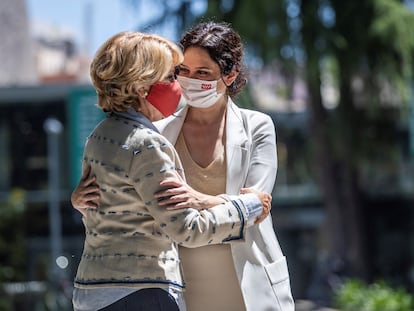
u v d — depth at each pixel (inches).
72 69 2038.6
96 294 134.0
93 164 138.8
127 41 138.2
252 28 885.8
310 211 1492.4
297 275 1510.8
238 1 919.7
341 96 1040.8
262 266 149.3
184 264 150.9
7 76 1483.8
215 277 149.9
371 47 992.2
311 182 1347.2
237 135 154.9
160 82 140.4
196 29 154.9
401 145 1151.6
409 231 1460.4
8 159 1384.1
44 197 1384.1
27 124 1371.8
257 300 147.6
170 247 136.9
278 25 890.7
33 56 1646.2
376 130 1105.4
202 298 149.9
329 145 1047.6
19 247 896.9
